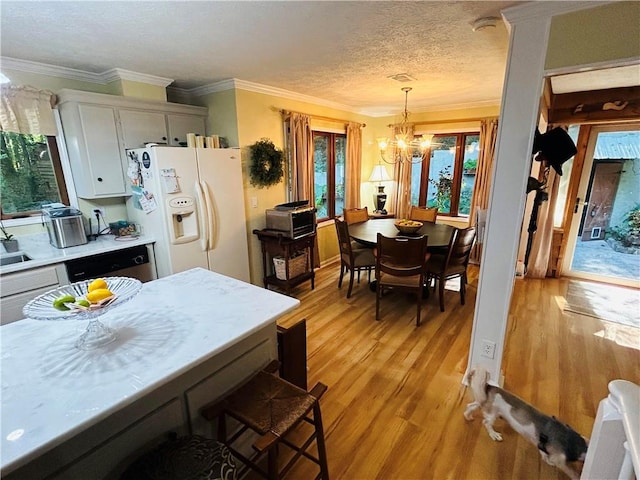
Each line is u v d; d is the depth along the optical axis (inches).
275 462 50.3
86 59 96.0
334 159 192.7
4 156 99.3
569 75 66.8
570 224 155.8
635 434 28.7
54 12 65.2
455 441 69.4
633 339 107.3
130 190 118.5
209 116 138.9
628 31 55.7
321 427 55.7
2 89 93.1
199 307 60.8
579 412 76.0
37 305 49.3
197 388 52.7
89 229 117.3
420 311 119.0
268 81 128.0
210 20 70.7
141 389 39.0
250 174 140.1
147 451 46.4
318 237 185.5
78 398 37.6
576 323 118.0
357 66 108.3
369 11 67.8
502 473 62.2
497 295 77.2
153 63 101.3
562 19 60.5
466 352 101.7
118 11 65.5
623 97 75.0
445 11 67.7
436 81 128.7
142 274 115.9
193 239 118.6
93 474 41.8
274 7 65.3
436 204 203.8
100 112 106.3
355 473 62.6
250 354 61.2
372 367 95.0
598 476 42.1
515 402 64.9
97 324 51.1
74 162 108.9
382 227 155.9
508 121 69.0
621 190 145.2
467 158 189.0
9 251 98.1
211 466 41.5
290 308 60.6
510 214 72.2
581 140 145.9
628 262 148.8
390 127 205.5
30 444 31.4
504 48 91.7
